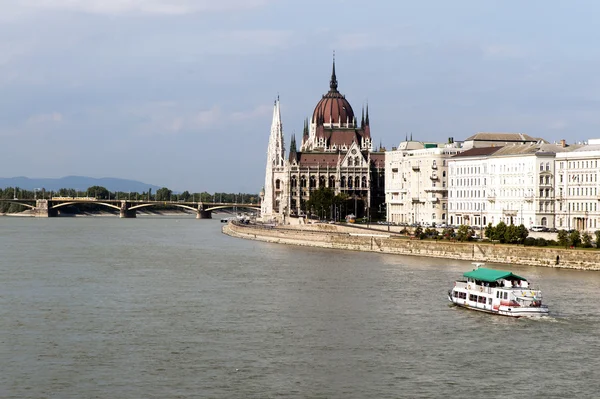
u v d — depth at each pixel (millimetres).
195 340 155500
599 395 125188
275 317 177375
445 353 147000
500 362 141500
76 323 170750
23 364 139000
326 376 133125
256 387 127625
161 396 123375
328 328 166250
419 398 123312
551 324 170625
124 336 158750
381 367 138250
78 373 134125
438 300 199125
